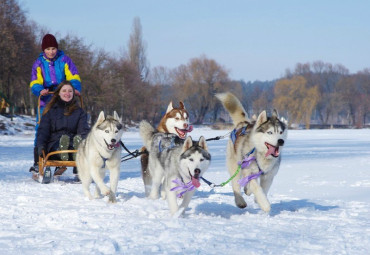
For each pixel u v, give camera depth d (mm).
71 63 8672
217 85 70188
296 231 4059
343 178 8781
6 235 3754
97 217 4566
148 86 61531
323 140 25969
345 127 73250
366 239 3695
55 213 4707
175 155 5094
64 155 7555
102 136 5863
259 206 5539
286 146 19797
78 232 3854
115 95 45375
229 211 5238
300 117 67250
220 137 6266
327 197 6551
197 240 3562
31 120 36719
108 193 5812
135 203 5664
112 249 3221
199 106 72250
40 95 8164
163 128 7160
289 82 68875
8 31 36250
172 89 73125
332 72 95125
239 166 5332
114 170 6016
